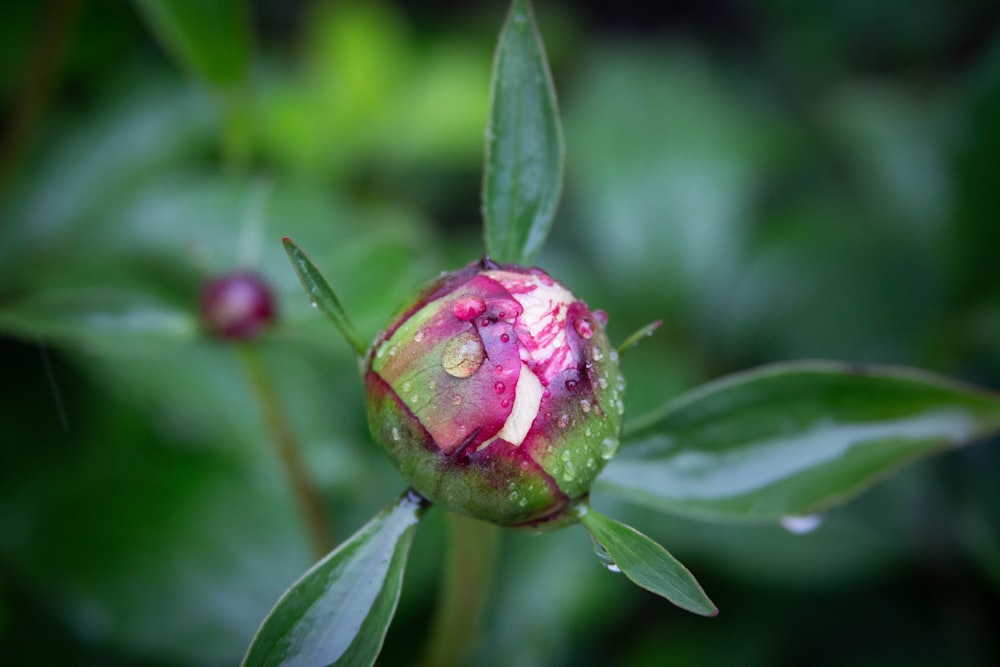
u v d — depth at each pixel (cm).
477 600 31
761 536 40
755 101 56
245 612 37
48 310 32
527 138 29
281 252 41
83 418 39
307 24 55
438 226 51
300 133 46
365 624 27
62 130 45
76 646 37
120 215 42
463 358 26
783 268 48
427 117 48
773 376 30
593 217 48
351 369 40
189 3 34
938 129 51
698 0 62
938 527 41
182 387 39
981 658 40
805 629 41
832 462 30
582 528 39
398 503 28
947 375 45
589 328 27
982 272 44
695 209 49
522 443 26
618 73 52
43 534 37
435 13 56
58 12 40
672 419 30
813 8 57
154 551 37
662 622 42
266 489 38
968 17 56
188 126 45
